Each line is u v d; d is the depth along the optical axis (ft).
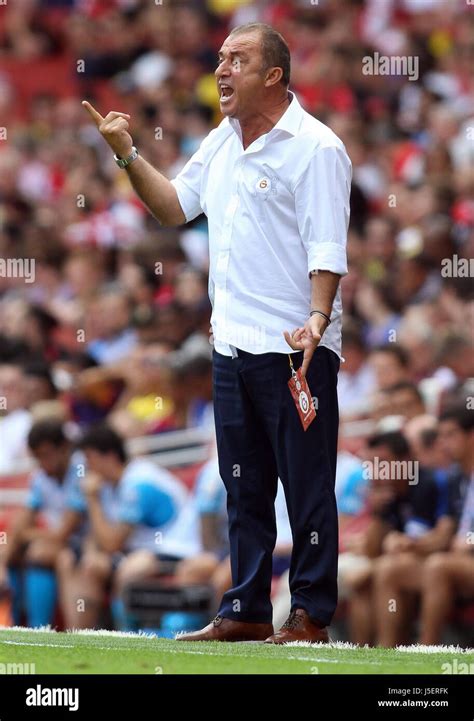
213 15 175.01
